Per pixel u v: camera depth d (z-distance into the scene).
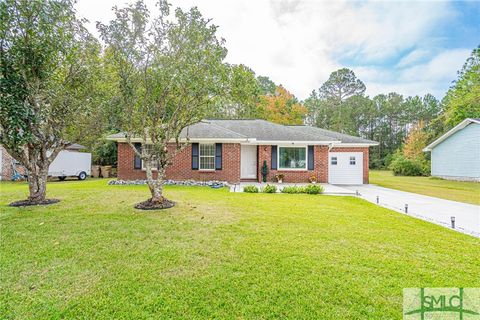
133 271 3.33
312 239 4.64
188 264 3.54
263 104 31.70
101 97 8.23
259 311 2.52
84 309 2.54
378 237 4.81
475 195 11.30
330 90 42.47
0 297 2.71
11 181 16.97
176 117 7.66
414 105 44.25
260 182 15.24
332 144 15.20
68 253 3.88
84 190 10.73
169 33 6.77
